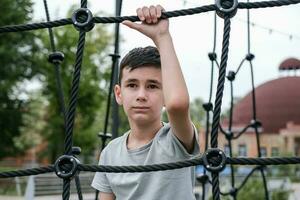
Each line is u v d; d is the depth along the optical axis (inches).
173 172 95.4
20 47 1024.9
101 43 1119.0
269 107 1171.9
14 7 931.3
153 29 86.1
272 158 77.5
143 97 94.2
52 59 133.3
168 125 97.3
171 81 83.1
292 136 1160.8
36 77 1060.5
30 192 399.5
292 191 534.9
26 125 1135.6
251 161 77.3
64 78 1039.0
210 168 77.5
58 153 1173.7
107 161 104.5
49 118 1192.2
